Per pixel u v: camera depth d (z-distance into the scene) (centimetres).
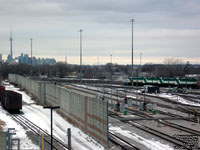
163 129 3070
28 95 6894
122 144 2442
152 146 2375
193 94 6744
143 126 3244
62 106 3978
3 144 2358
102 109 2445
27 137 2698
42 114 4153
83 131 2970
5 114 4206
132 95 6462
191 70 19375
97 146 2411
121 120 3381
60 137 2742
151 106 4278
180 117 3547
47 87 5228
